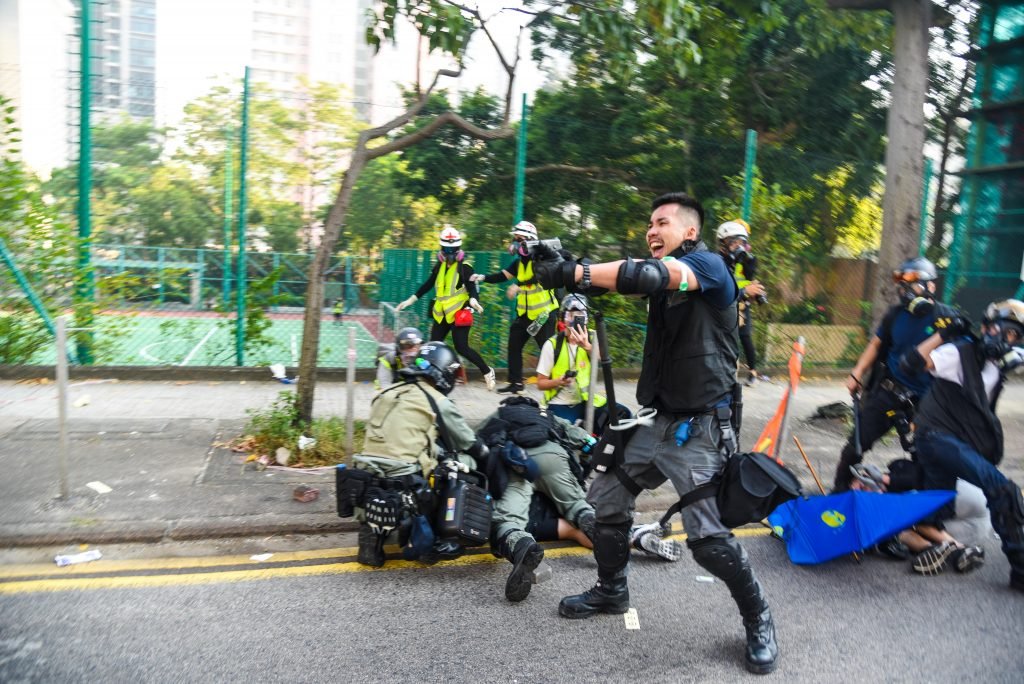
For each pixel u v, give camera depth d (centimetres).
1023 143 1286
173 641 344
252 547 457
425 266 1166
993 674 339
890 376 504
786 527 484
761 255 1039
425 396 426
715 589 423
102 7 862
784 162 1097
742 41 1056
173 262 1103
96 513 471
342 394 841
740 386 347
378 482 413
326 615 376
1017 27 1306
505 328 977
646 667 337
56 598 381
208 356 949
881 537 436
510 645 353
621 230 1134
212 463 576
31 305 850
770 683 327
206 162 1070
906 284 492
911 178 897
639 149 1162
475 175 1198
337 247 1220
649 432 347
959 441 434
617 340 1017
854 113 1326
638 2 634
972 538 514
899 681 331
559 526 475
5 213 821
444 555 434
